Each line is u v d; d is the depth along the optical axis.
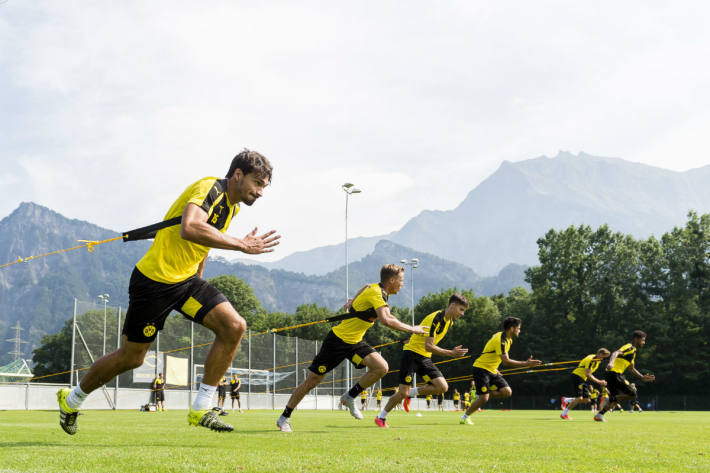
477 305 68.38
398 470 3.54
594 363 16.66
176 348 27.36
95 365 4.64
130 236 4.41
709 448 5.70
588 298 63.56
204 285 4.54
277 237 4.46
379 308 7.93
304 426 9.60
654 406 56.22
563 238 64.81
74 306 23.77
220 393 23.95
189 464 3.60
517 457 4.55
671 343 58.34
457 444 5.77
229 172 4.51
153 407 23.98
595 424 12.05
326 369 8.12
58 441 5.39
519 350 65.06
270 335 32.50
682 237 63.12
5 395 24.00
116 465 3.53
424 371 10.05
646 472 3.75
